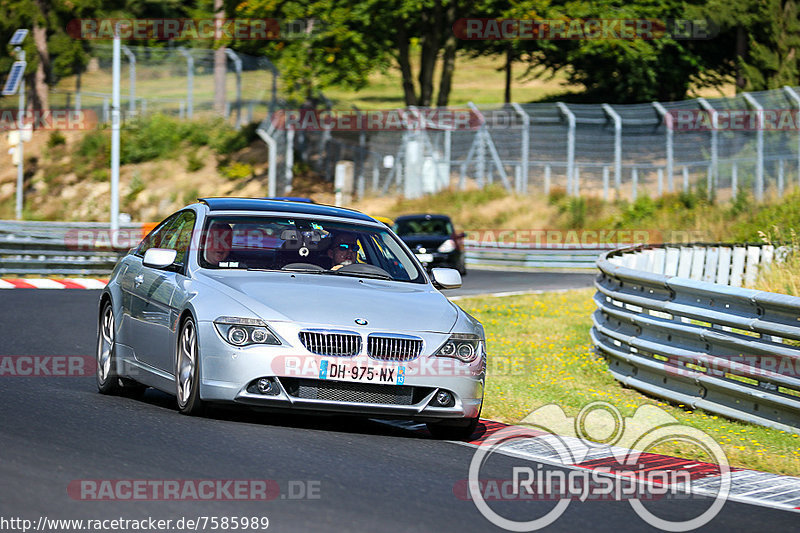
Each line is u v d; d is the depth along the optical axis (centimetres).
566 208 10756
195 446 1802
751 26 13888
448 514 1470
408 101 13162
